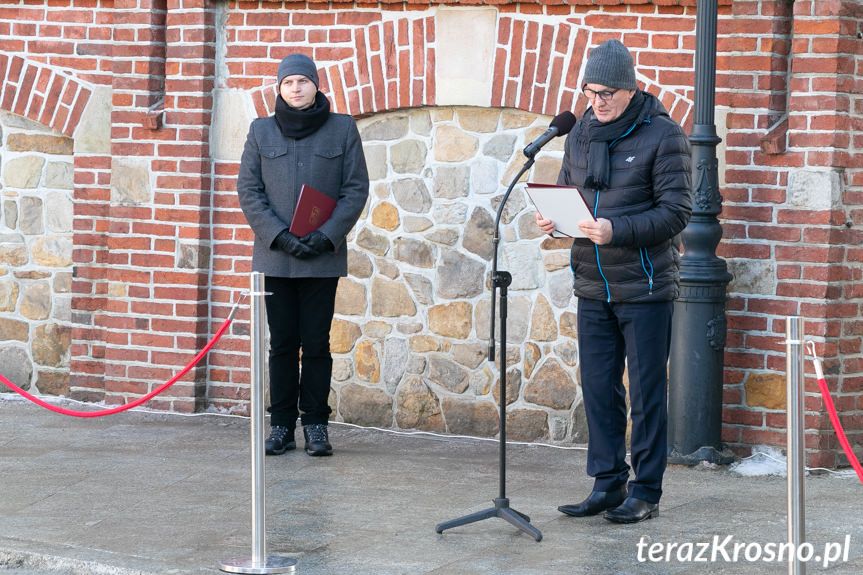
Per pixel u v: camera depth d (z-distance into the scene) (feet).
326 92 31.89
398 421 31.94
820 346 26.99
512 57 30.04
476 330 31.04
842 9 26.50
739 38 27.78
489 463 28.27
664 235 22.13
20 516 23.58
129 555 21.06
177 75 32.89
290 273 27.86
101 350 34.45
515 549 21.31
